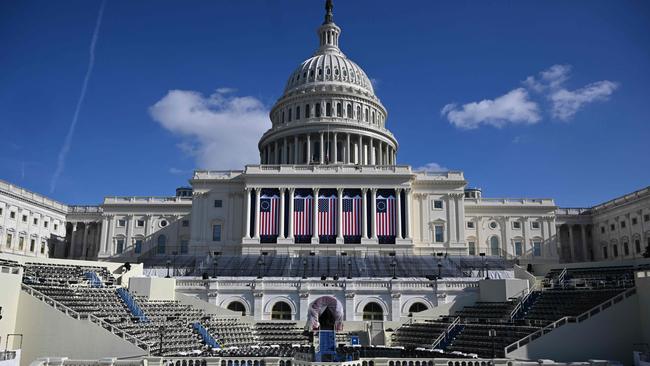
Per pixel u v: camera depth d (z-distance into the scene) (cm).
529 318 4938
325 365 3278
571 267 7362
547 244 10912
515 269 6831
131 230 11188
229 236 9531
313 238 9000
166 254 9494
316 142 11725
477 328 4862
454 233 9444
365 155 11738
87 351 4122
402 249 8912
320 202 9231
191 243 9488
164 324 4775
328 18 14300
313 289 5931
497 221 11050
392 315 5875
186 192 13325
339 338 5200
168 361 3388
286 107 12538
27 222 10438
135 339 4122
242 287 5962
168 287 5856
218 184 9788
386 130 12344
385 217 9169
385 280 5969
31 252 10550
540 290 5584
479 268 7344
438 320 5606
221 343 4759
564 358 4150
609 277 6219
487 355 4209
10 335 4200
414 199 9600
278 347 4388
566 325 4222
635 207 9988
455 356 3750
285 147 11850
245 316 5741
